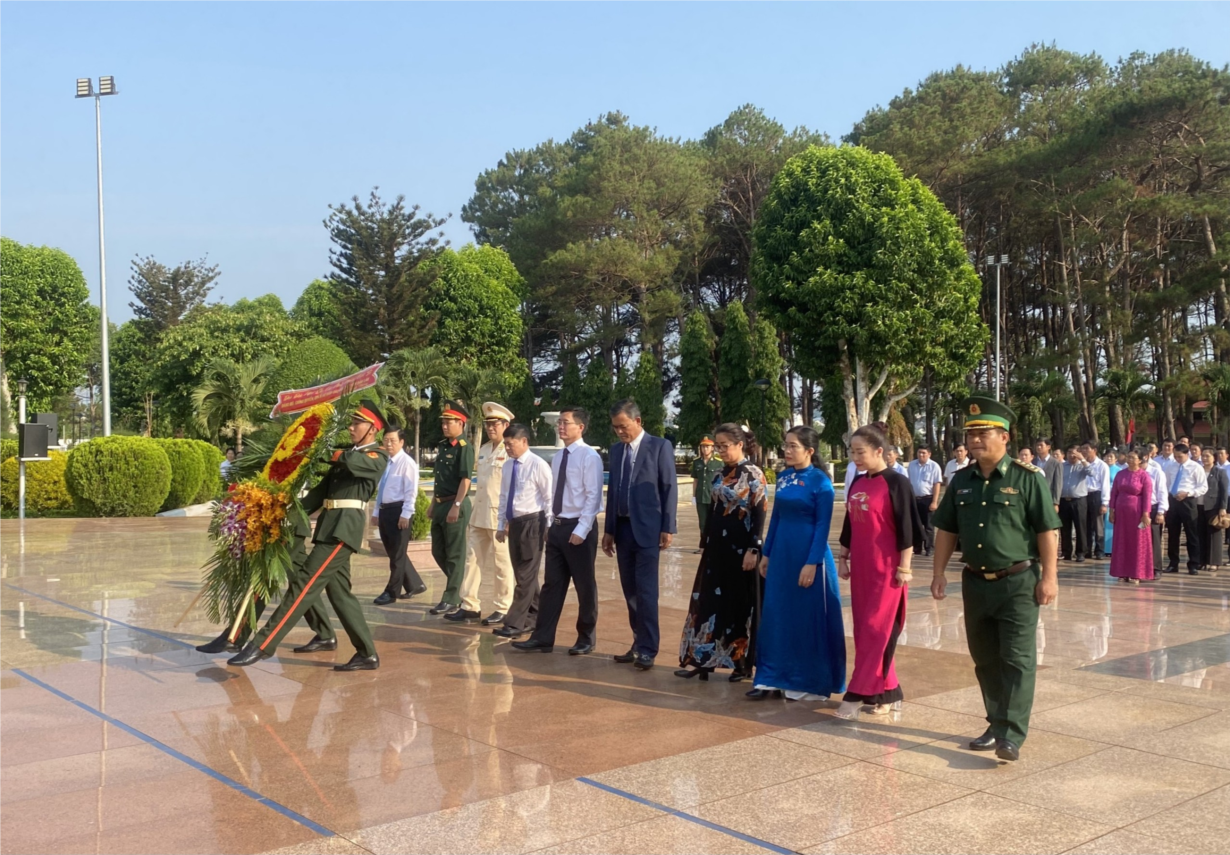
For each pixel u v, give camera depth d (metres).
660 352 57.25
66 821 4.21
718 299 58.16
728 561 6.71
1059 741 5.39
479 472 9.16
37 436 19.48
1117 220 35.72
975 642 5.30
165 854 3.87
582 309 51.22
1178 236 38.59
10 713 5.92
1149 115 34.22
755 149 49.97
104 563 13.45
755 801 4.45
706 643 6.73
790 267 32.53
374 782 4.69
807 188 32.81
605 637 8.45
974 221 45.53
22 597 10.42
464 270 48.53
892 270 31.23
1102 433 46.09
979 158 40.31
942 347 32.31
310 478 7.00
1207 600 10.95
